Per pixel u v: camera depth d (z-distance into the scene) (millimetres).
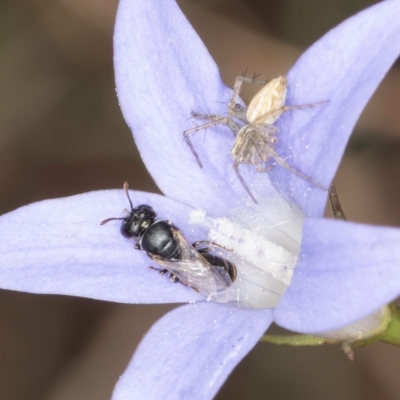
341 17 116
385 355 113
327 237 78
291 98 85
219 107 90
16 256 88
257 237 89
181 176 90
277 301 89
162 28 89
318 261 78
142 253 89
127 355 115
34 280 87
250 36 117
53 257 88
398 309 87
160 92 89
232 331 84
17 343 116
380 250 75
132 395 83
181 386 83
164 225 88
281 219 90
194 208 90
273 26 117
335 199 87
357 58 82
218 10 117
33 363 116
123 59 89
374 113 115
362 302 75
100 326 116
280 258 89
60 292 87
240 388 114
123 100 90
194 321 86
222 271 87
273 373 114
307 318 78
